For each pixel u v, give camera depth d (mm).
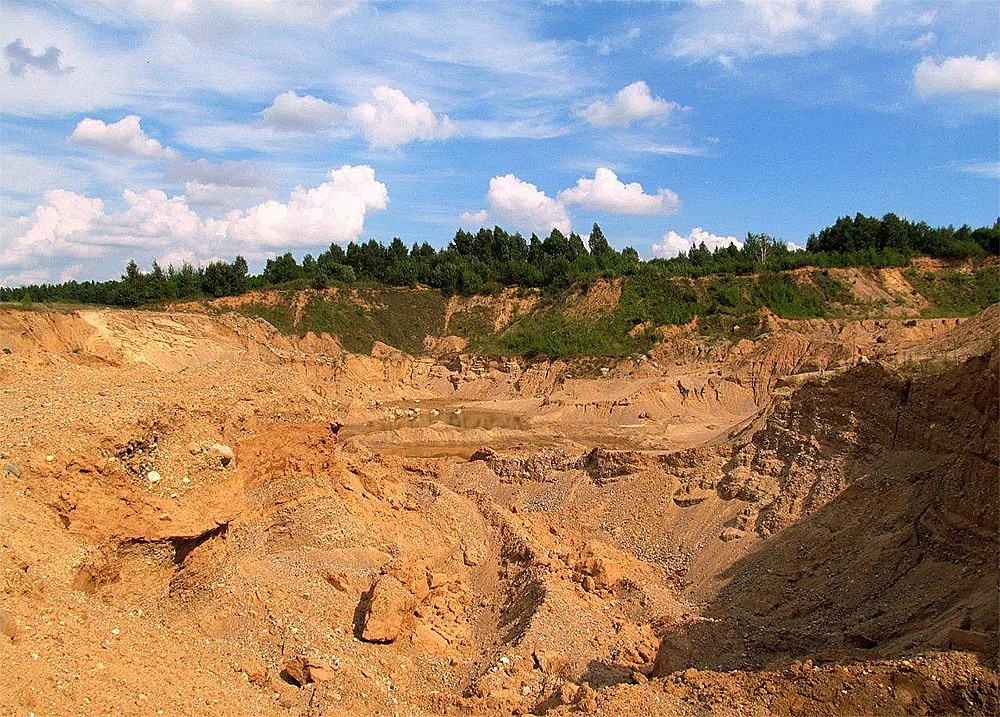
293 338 112875
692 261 156125
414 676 24172
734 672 20234
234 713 17234
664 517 40500
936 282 109125
